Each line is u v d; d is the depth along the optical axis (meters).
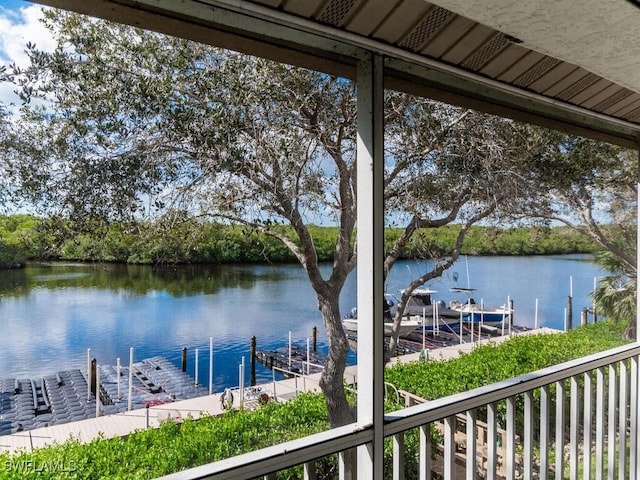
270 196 2.58
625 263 5.05
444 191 3.40
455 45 1.35
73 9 1.01
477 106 1.79
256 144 2.45
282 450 1.08
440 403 1.40
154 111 2.10
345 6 1.12
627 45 1.22
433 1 1.02
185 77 2.21
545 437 1.70
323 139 2.77
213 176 2.31
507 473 1.58
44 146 1.81
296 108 2.62
